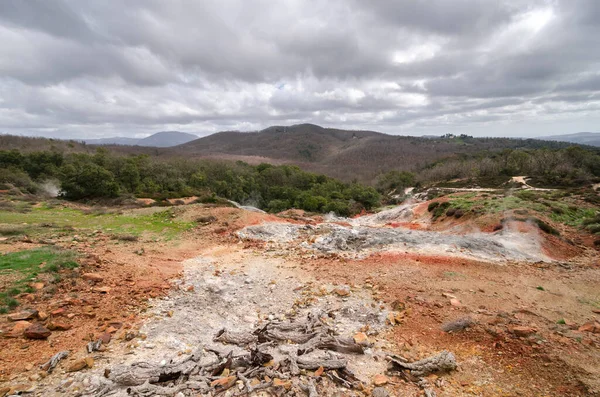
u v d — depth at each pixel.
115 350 5.92
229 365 5.55
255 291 9.84
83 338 6.16
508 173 59.69
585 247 14.95
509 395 4.93
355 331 7.23
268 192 51.97
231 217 20.66
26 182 33.00
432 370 5.59
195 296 9.19
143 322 7.19
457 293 9.18
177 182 44.91
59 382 4.79
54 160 41.50
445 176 71.12
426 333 7.06
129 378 4.88
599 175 50.16
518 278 10.65
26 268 9.00
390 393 5.02
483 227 18.27
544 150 63.91
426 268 11.45
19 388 4.51
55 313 6.83
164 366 5.32
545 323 7.15
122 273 10.09
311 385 4.99
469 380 5.37
